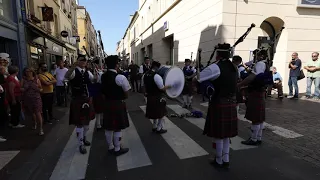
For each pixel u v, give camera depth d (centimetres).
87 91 351
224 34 844
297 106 659
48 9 1005
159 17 1723
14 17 748
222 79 276
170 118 557
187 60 659
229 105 283
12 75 465
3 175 281
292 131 435
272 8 876
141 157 332
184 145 378
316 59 776
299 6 886
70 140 410
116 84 324
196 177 272
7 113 488
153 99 426
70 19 1962
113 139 339
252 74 338
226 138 290
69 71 333
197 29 1061
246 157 325
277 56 942
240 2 845
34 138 419
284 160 314
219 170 289
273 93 908
